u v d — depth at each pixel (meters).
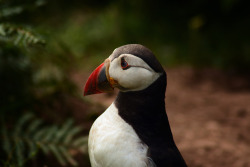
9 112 7.98
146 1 17.73
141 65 4.85
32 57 8.83
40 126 8.38
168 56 15.70
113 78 5.03
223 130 10.18
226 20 16.75
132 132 4.93
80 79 13.22
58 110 9.21
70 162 7.07
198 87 13.52
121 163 4.76
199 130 10.02
